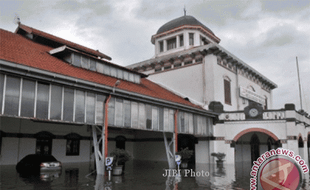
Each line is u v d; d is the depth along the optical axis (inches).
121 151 607.2
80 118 541.6
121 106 633.0
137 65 1220.5
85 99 557.0
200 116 912.9
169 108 779.4
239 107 1149.1
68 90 529.0
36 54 595.8
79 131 933.2
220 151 953.5
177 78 1101.7
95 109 573.3
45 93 491.5
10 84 443.8
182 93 1071.6
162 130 743.7
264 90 1467.8
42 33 789.9
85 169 705.0
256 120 912.3
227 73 1095.6
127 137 1117.1
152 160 1069.8
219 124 971.9
